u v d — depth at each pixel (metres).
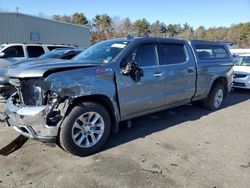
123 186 3.23
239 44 71.44
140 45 4.72
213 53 6.56
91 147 4.05
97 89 4.00
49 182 3.30
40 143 4.45
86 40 30.70
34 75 3.62
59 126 3.74
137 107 4.67
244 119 6.08
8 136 4.76
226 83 7.04
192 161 3.91
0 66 9.98
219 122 5.81
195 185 3.28
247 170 3.68
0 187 3.19
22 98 3.87
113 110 4.31
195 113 6.49
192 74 5.71
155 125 5.50
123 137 4.81
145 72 4.68
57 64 3.90
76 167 3.68
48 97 3.69
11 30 22.03
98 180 3.35
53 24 25.64
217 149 4.36
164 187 3.23
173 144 4.53
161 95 5.05
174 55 5.39
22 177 3.41
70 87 3.73
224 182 3.36
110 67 4.19
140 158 3.98
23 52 10.88
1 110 6.46
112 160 3.90
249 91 9.92
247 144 4.59
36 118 3.62
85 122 3.98
